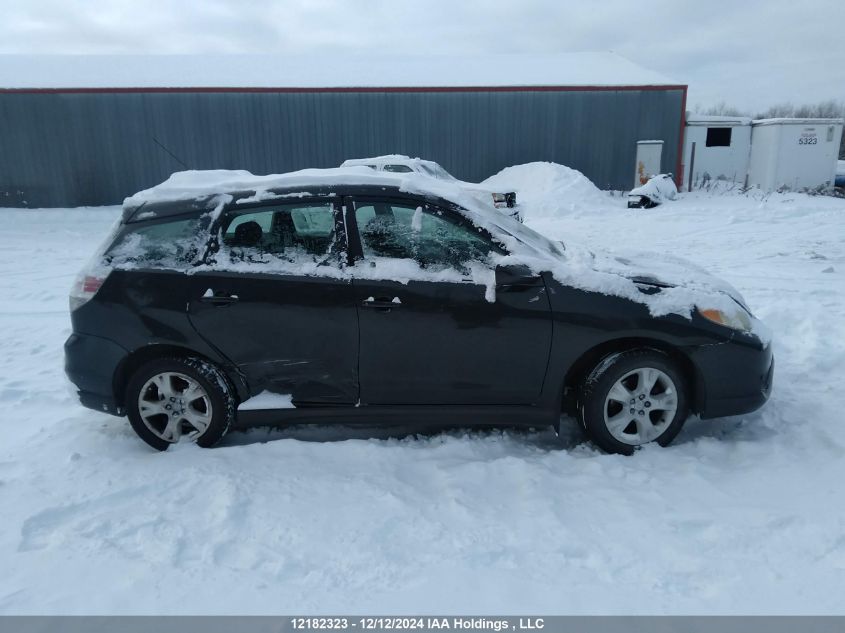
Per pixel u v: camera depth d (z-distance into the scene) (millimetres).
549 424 3709
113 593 2479
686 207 15188
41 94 18422
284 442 3730
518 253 3588
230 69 22453
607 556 2682
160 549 2740
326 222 3664
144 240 3711
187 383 3738
